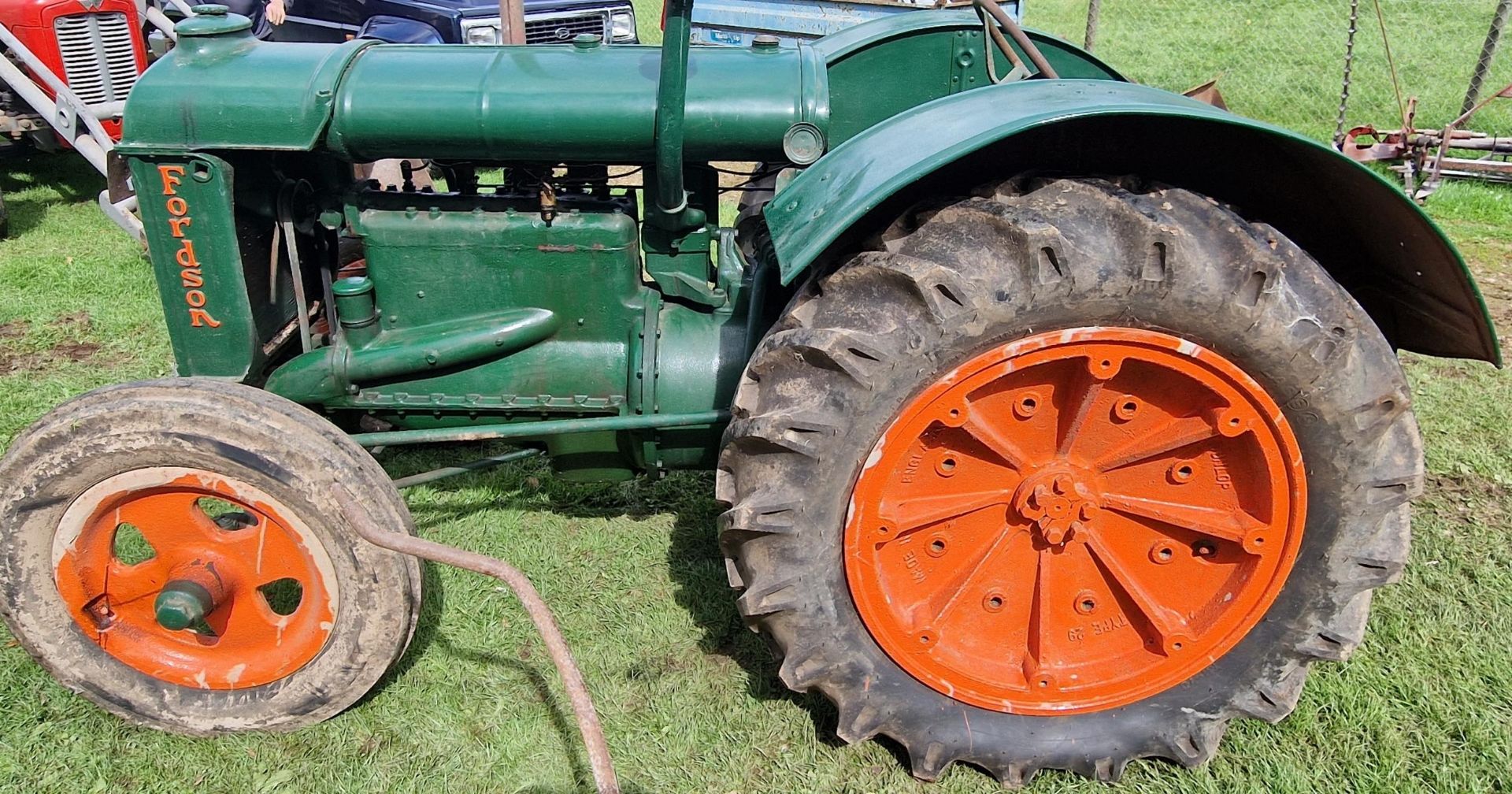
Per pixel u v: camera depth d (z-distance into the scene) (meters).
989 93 2.13
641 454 2.58
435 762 2.36
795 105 2.27
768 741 2.41
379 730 2.44
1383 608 2.80
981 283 1.87
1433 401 3.91
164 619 2.15
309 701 2.32
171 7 6.82
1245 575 2.15
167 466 2.12
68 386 4.10
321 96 2.19
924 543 2.21
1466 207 6.07
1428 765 2.32
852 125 2.75
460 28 6.53
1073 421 2.06
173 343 2.36
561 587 2.95
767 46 2.44
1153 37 11.18
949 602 2.20
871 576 2.09
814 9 6.26
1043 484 2.13
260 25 6.77
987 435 2.07
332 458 2.12
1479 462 3.49
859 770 2.34
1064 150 2.11
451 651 2.68
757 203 3.09
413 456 3.49
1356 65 9.70
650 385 2.45
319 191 2.46
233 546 2.23
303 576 2.24
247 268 2.33
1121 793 2.28
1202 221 1.93
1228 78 9.52
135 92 2.20
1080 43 10.85
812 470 1.97
